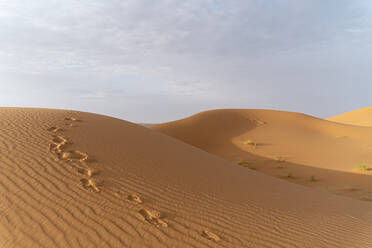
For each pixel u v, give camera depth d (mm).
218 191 5586
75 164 5227
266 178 8289
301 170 13766
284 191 6848
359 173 12641
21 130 6742
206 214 4395
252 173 8578
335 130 26078
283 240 3975
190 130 26422
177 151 8406
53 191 4230
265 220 4578
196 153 9234
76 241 3258
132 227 3662
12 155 5234
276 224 4504
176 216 4141
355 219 5398
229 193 5617
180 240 3553
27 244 3137
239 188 6172
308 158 16594
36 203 3891
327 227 4738
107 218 3771
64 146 6051
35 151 5559
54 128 7355
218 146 21609
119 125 9867
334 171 13312
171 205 4457
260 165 15125
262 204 5352
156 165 6250
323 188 10430
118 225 3658
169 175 5824
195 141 23578
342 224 4992
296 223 4691
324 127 27203
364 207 6555
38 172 4727
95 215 3795
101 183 4703
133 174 5383
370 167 13719
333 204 6383
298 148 19406
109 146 6727
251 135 23875
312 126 27547
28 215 3627
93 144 6594
